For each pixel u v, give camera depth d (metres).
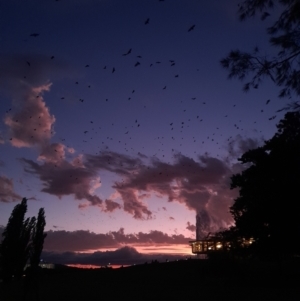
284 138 25.86
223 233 30.48
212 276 32.84
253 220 27.11
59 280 36.38
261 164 27.45
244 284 28.23
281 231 25.55
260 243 26.89
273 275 30.89
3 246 33.47
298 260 37.28
